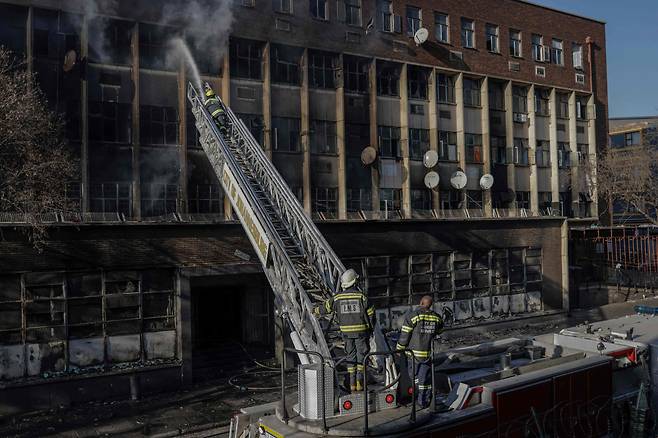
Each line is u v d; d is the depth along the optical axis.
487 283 24.17
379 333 7.25
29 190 14.84
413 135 25.45
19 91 15.41
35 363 14.96
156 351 16.62
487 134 27.52
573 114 31.66
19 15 17.22
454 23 26.92
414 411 5.96
